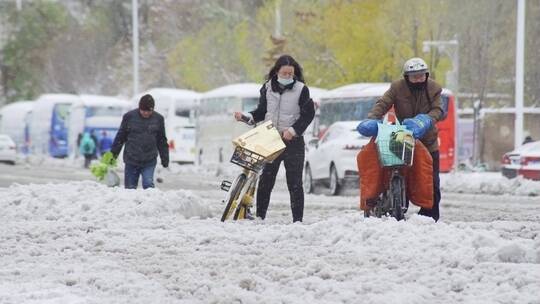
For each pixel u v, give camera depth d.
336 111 100.25
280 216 42.03
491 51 119.38
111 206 38.59
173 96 130.75
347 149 65.56
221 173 94.44
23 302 20.88
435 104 34.59
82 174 92.31
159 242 30.23
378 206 33.97
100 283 23.11
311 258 26.44
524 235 32.09
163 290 22.39
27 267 25.48
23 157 142.75
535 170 74.75
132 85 198.75
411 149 33.06
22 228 34.16
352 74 128.75
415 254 26.39
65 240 30.83
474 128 110.62
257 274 24.23
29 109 167.75
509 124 120.38
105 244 29.83
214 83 167.50
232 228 32.69
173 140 130.62
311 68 131.62
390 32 125.00
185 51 170.38
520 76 94.81
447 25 121.25
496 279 22.55
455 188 70.12
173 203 38.97
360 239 28.98
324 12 130.38
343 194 67.44
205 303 21.05
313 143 69.31
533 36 119.00
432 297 21.14
